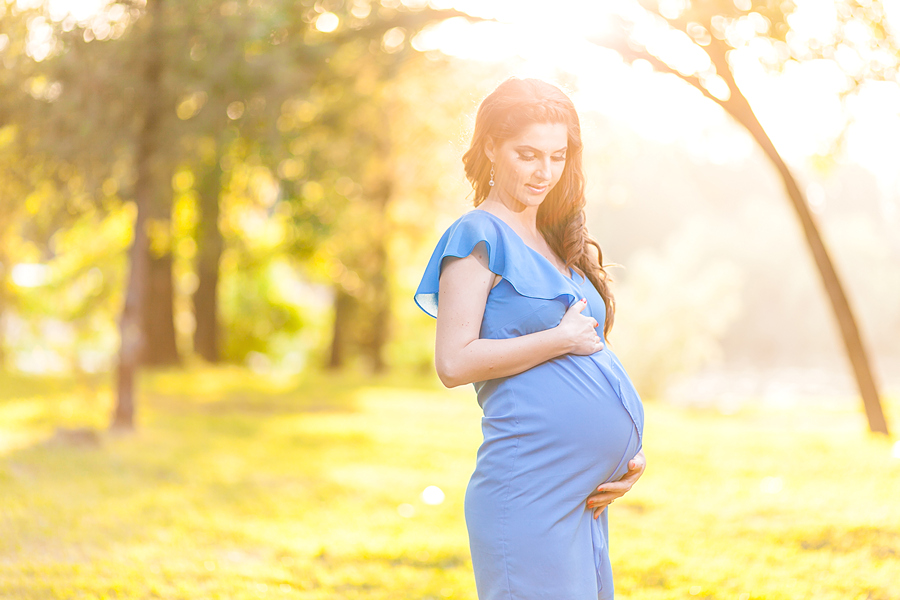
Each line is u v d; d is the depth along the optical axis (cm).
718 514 588
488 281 214
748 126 995
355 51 1043
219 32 844
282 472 790
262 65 864
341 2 974
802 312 3991
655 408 1541
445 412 1387
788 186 998
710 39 948
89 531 519
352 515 621
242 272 2186
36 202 967
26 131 871
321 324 3170
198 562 470
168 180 953
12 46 856
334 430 1105
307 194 1074
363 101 1083
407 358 2930
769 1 873
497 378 216
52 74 852
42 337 1497
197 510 607
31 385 1355
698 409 1547
